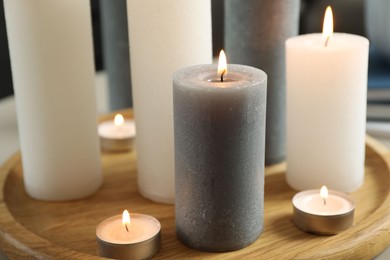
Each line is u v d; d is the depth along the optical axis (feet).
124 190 2.02
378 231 1.71
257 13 1.98
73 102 1.91
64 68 1.87
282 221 1.82
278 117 2.09
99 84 3.05
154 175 1.92
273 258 1.63
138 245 1.63
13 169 2.11
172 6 1.76
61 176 1.95
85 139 1.95
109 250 1.63
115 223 1.73
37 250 1.65
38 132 1.92
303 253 1.64
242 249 1.69
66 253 1.63
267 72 2.03
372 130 2.40
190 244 1.70
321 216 1.71
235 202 1.65
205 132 1.60
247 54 2.02
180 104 1.61
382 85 2.48
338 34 1.98
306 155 1.94
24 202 1.97
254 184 1.67
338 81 1.86
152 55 1.80
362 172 1.99
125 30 2.43
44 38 1.83
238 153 1.62
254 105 1.61
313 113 1.90
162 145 1.88
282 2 1.98
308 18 3.13
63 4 1.82
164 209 1.91
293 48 1.88
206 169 1.62
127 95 2.51
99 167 2.03
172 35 1.78
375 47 2.75
